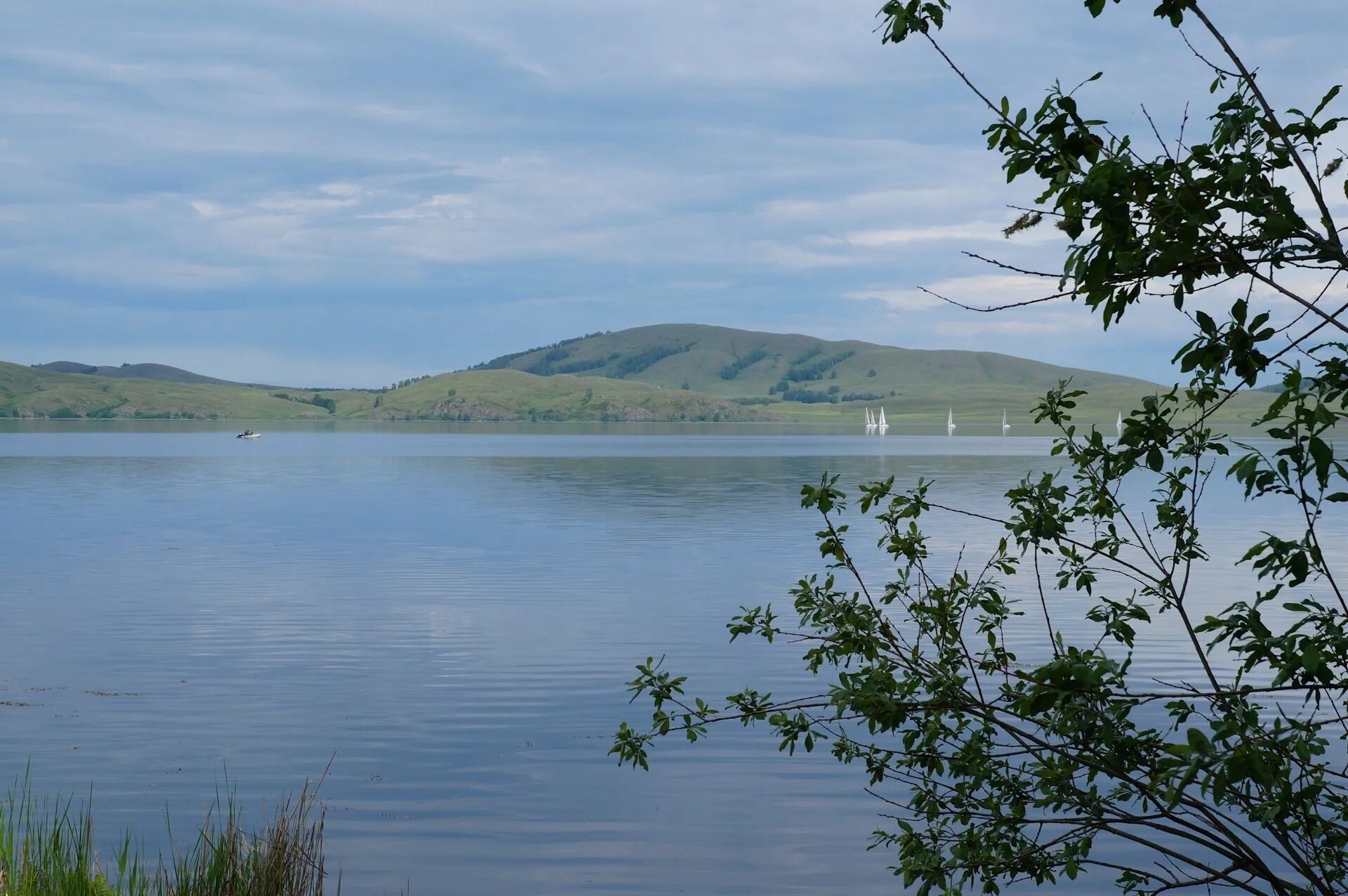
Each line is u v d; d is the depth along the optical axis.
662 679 6.91
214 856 8.62
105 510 54.22
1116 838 12.25
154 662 20.72
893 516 6.88
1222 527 41.81
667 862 11.88
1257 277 4.25
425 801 13.67
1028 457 118.81
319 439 194.62
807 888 11.36
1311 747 4.63
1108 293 4.34
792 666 20.11
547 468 95.62
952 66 4.60
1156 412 5.48
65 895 7.91
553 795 13.90
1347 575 29.25
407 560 35.03
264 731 16.36
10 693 18.38
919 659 6.52
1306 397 4.22
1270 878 5.46
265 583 30.27
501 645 22.09
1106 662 5.16
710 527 45.00
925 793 6.51
